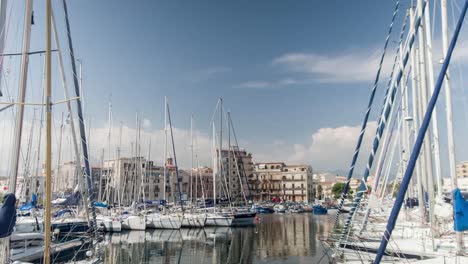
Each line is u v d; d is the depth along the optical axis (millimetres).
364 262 17312
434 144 19844
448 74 16844
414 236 20953
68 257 21891
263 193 162625
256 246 36781
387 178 22781
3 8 11734
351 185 146125
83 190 20953
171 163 126250
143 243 39719
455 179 16328
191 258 30891
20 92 10617
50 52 9211
